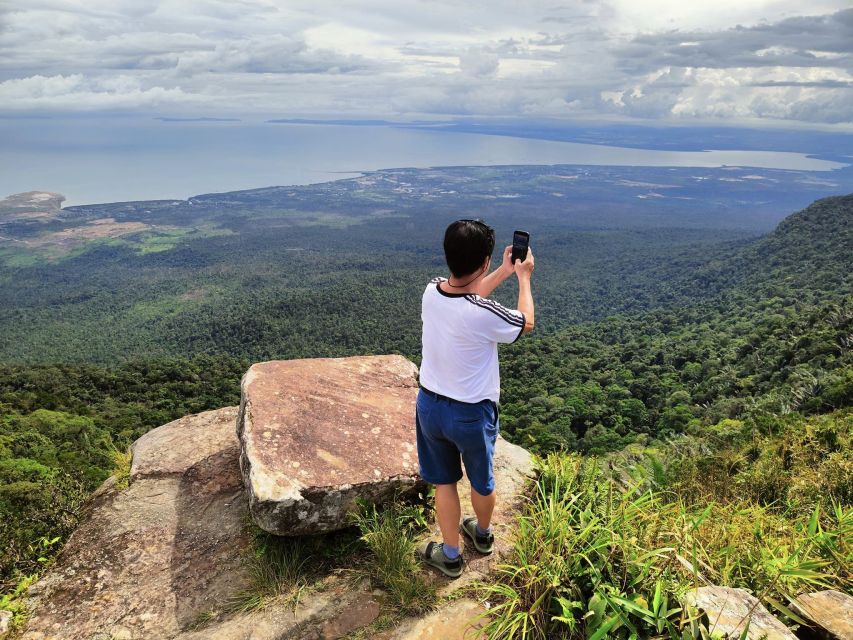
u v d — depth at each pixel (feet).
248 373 11.79
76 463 71.72
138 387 181.98
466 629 6.89
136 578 8.47
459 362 6.73
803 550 8.17
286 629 7.06
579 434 120.37
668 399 123.75
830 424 22.38
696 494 12.68
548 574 6.77
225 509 9.89
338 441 9.55
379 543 7.96
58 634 7.62
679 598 6.25
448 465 7.45
